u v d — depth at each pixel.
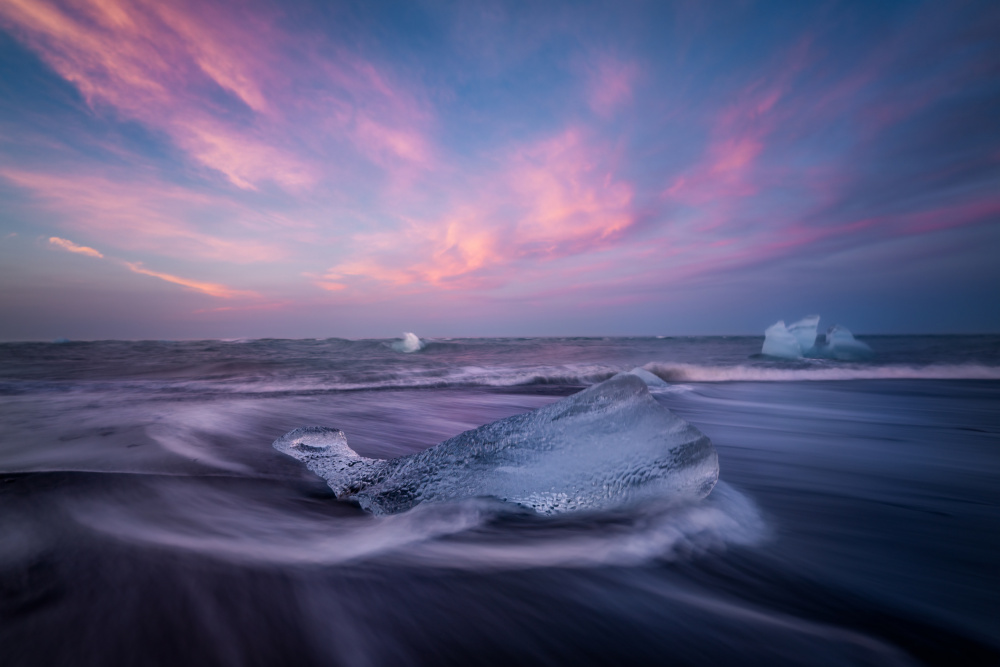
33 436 3.05
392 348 17.94
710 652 1.06
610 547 1.56
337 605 1.19
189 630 1.05
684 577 1.41
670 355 15.43
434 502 1.87
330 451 2.96
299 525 1.74
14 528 1.54
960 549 1.66
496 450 2.05
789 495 2.26
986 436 3.79
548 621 1.17
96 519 1.66
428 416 4.67
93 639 0.99
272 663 0.96
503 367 10.29
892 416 4.86
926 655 1.07
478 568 1.41
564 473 1.92
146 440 2.95
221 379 7.84
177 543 1.50
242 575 1.30
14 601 1.12
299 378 8.13
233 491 2.14
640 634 1.13
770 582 1.40
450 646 1.06
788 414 4.97
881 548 1.66
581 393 2.19
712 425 4.27
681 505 1.85
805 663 1.03
